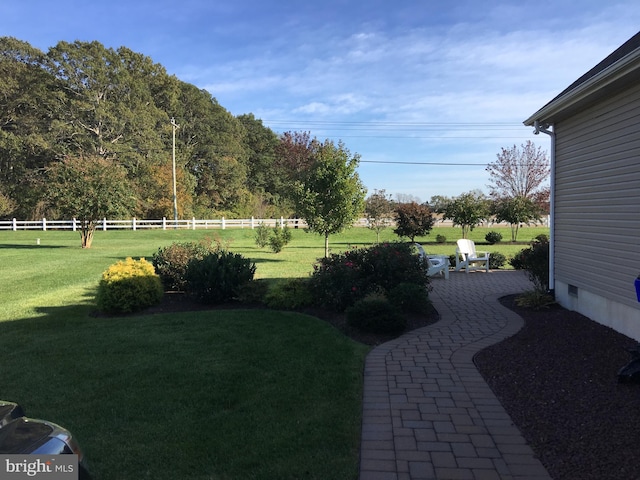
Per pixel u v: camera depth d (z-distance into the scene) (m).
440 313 7.24
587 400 3.62
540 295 7.45
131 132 46.78
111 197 21.44
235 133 65.06
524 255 9.34
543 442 3.03
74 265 14.86
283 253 19.44
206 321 6.72
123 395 3.97
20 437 1.90
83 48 46.81
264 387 4.11
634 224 5.17
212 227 37.56
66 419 3.49
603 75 4.93
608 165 5.74
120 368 4.69
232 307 7.85
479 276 11.95
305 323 6.52
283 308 7.59
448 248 21.89
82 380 4.35
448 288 9.90
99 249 21.14
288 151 54.59
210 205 55.09
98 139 44.22
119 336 5.97
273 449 3.00
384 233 33.25
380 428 3.30
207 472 2.74
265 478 2.67
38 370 4.66
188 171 52.44
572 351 4.90
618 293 5.55
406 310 6.97
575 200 6.72
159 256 9.23
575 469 2.68
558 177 7.31
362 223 36.69
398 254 7.74
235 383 4.21
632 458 2.73
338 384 4.16
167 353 5.18
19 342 5.75
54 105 44.38
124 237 29.31
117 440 3.15
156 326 6.48
